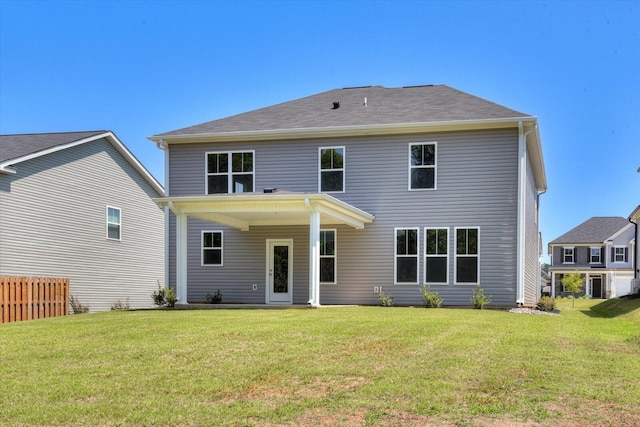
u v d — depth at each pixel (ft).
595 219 168.45
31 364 24.84
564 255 163.02
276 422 17.03
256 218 59.11
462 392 19.81
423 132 57.72
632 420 17.01
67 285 56.65
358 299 58.95
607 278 154.20
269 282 61.77
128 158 79.46
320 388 20.49
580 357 25.90
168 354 26.48
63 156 67.05
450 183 56.90
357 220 56.80
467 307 55.67
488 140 56.03
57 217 65.72
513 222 55.11
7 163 57.77
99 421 17.33
